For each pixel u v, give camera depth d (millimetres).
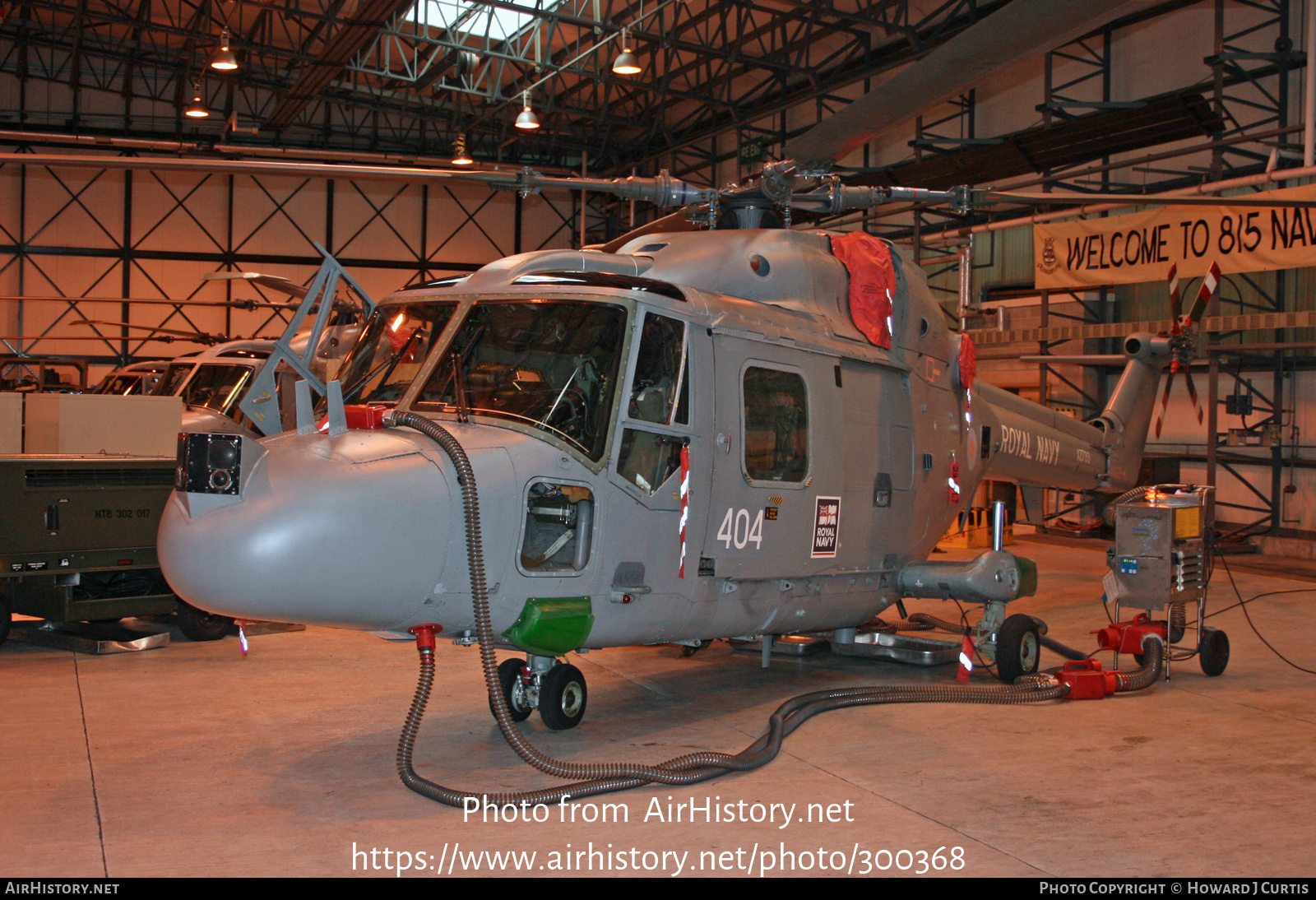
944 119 20500
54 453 8633
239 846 3883
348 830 4070
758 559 5855
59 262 25234
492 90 21516
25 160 5441
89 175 25453
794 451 6102
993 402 8859
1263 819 4293
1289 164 14742
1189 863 3805
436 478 4621
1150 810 4395
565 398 5129
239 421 11562
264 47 20406
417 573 4516
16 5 21078
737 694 6621
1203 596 7258
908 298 7215
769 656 7539
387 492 4453
